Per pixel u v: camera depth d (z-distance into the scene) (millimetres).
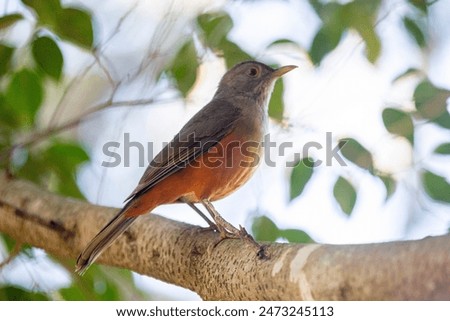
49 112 14820
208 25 11172
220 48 11188
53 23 10617
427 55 11594
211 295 8633
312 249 7305
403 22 11164
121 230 9781
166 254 9492
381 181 9352
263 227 10078
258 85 12211
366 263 6695
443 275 6199
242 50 11141
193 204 11164
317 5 10812
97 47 11477
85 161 11906
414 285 6363
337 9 10750
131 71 13570
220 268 8461
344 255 6930
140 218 10156
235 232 8688
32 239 10766
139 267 9914
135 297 11852
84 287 11133
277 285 7453
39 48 10570
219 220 8930
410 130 9203
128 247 9930
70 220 10445
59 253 10555
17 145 11320
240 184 11320
